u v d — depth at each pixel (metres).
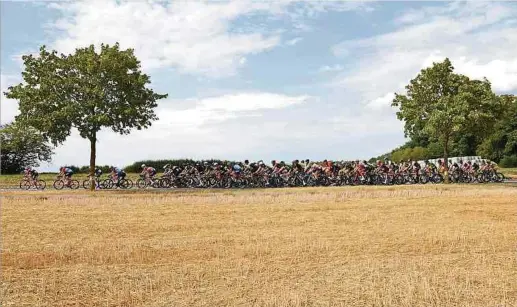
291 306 10.17
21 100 39.88
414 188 39.12
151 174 42.78
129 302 10.62
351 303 10.46
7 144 61.34
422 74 49.31
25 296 11.02
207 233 18.89
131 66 41.44
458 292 11.10
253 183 42.66
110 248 15.92
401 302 10.45
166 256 14.89
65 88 40.09
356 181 45.19
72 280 12.23
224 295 11.01
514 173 62.59
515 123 80.12
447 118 46.47
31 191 38.31
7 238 17.59
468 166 49.22
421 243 16.78
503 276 12.42
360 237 17.89
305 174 44.19
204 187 42.22
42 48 41.16
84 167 63.91
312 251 15.42
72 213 24.17
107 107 40.53
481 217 23.34
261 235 18.39
